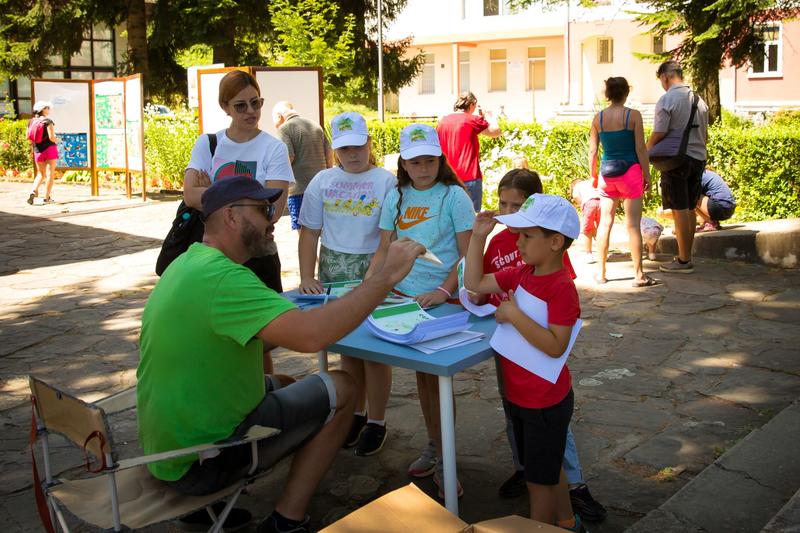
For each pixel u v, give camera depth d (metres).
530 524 2.42
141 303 7.28
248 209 2.93
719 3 10.84
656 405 4.63
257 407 2.95
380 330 3.29
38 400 2.77
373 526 2.41
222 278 2.78
